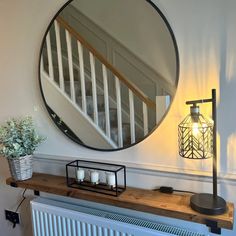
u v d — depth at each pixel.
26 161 1.54
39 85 1.61
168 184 1.34
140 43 1.29
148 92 1.30
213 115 1.06
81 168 1.53
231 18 1.11
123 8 1.31
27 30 1.60
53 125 1.62
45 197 1.69
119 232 1.31
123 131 1.39
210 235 1.27
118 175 1.46
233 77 1.14
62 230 1.49
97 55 1.40
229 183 1.21
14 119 1.72
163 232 1.23
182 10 1.19
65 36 1.48
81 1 1.40
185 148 1.17
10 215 1.92
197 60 1.19
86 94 1.47
